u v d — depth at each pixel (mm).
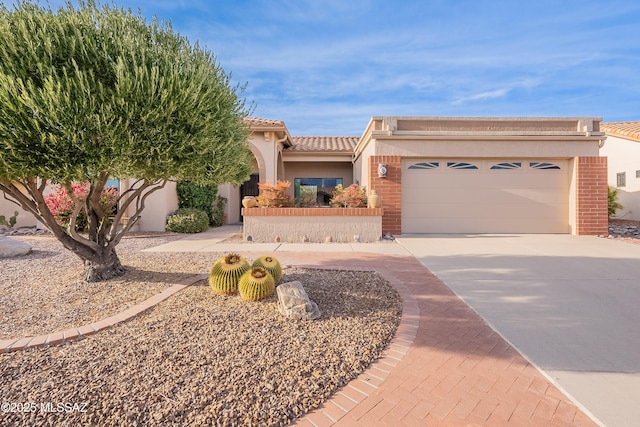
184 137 4727
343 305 5137
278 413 2766
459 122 13383
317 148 19891
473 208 13648
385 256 9266
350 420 2729
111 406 2764
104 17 5004
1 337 3936
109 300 5176
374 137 13219
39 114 3916
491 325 4590
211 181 5941
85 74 4160
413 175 13641
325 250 10250
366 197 13164
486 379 3307
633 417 2748
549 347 3955
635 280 6797
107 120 4246
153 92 4387
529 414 2797
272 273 5816
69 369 3281
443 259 8844
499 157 13430
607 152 19406
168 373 3229
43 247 10914
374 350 3836
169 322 4383
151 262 8062
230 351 3668
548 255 9352
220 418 2666
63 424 2564
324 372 3350
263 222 12148
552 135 13078
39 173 4152
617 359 3672
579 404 2918
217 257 8922
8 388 2979
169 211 15789
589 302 5504
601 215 13203
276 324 4367
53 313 4676
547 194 13609
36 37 4254
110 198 13961
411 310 5062
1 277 6656
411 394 3068
